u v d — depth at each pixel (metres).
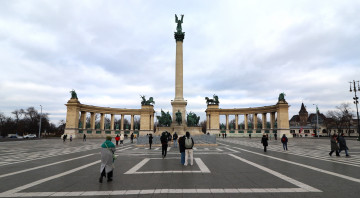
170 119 59.31
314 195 8.07
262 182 10.04
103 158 10.08
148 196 7.94
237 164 15.46
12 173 12.47
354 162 16.64
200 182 10.03
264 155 21.48
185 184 9.66
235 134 96.19
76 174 12.09
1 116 124.94
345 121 105.44
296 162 16.53
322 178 10.90
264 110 90.50
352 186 9.36
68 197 7.91
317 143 45.03
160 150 27.11
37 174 12.15
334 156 20.78
